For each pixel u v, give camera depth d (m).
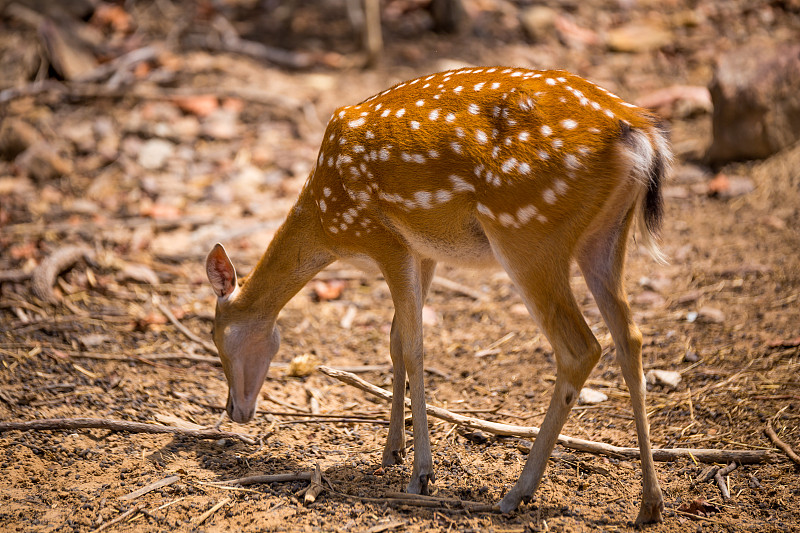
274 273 7.92
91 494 7.17
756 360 9.16
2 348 9.78
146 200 13.69
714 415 8.38
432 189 6.75
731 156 13.61
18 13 18.41
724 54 14.02
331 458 8.00
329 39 19.11
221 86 16.70
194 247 12.50
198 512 6.93
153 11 19.55
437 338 10.52
